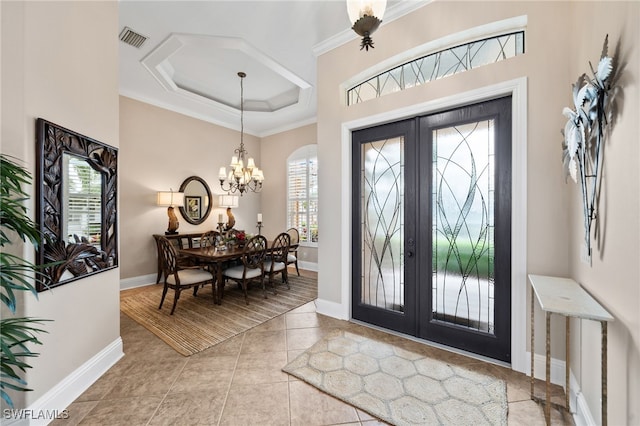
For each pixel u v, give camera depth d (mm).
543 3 2016
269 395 1823
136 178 4531
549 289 1601
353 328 2873
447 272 2492
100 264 2061
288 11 2719
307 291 4223
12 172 1293
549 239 1975
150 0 2551
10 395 1456
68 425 1563
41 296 1590
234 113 5414
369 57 2904
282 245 4352
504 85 2137
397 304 2797
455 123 2443
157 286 4520
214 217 5703
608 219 1253
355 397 1794
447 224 2494
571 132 1596
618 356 1160
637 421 1014
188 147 5266
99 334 2057
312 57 3514
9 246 1499
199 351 2395
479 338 2314
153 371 2096
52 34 1700
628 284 1078
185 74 4285
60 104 1756
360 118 2947
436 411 1669
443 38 2469
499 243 2227
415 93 2586
